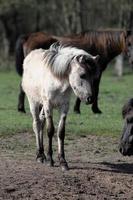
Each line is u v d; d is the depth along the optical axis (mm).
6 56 76188
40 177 15359
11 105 30656
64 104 16109
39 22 84938
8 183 14812
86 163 17844
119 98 36156
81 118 25703
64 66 15562
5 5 70625
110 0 70312
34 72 16891
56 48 16516
